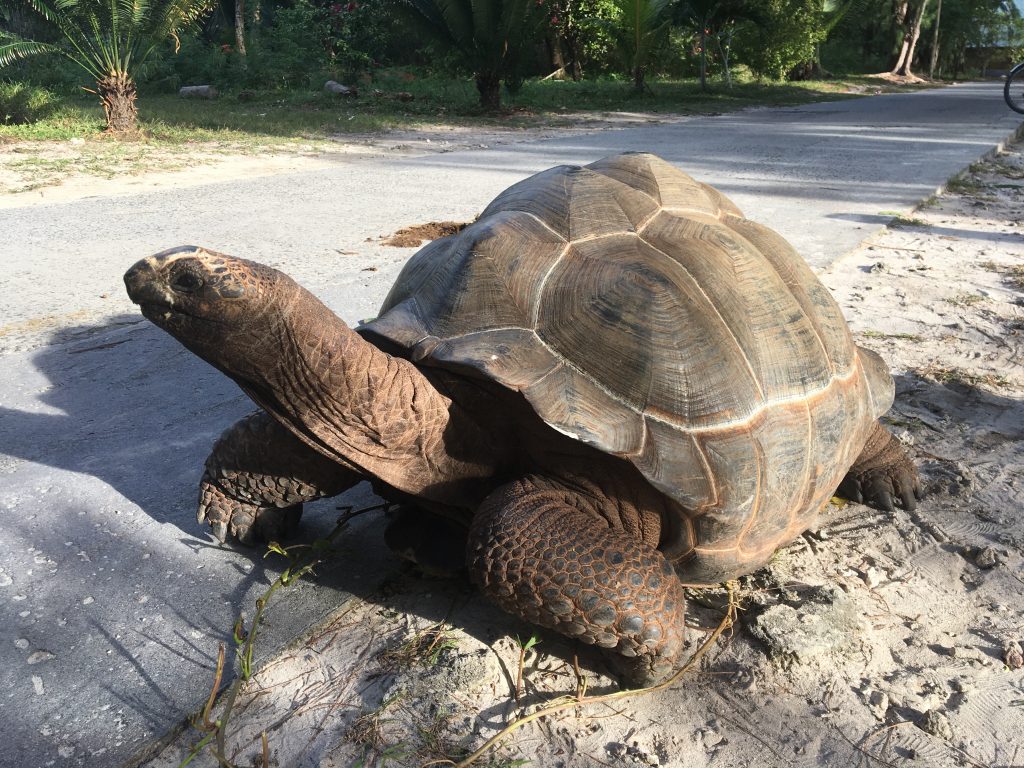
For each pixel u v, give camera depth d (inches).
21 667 41.0
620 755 37.8
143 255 113.5
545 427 41.3
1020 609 48.6
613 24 442.3
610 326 42.2
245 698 39.7
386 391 40.9
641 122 333.4
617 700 41.1
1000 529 56.6
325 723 38.5
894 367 82.4
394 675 41.4
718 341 43.3
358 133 272.1
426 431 42.6
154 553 50.4
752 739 39.2
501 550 38.7
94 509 54.9
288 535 51.9
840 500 60.5
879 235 131.9
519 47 348.5
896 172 192.2
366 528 53.7
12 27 369.4
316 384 39.7
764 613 45.6
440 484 44.2
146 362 79.3
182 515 54.6
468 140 262.4
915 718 40.5
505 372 40.5
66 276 104.1
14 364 77.8
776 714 40.6
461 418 43.4
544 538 38.7
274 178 179.2
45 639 43.0
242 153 217.2
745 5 497.7
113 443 64.1
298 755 36.9
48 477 58.8
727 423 41.9
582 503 42.2
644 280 43.4
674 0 448.8
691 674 43.1
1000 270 114.7
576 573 37.8
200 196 156.5
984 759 38.2
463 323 43.6
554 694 41.1
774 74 563.2
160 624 44.3
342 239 124.1
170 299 36.3
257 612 43.6
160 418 68.4
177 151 215.3
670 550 42.6
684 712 40.7
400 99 366.0
